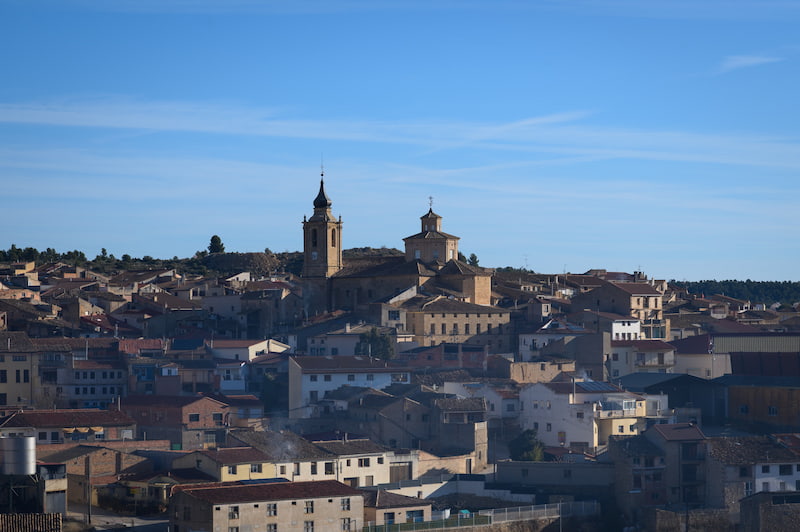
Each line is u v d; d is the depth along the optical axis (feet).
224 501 633.61
